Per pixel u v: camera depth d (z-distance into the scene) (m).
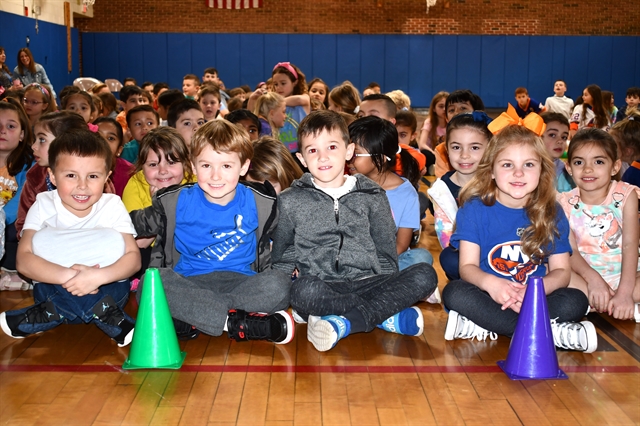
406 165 4.27
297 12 17.77
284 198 3.05
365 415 2.24
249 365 2.65
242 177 3.61
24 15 13.63
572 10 17.86
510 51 18.06
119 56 17.59
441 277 4.02
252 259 3.10
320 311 2.82
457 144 3.55
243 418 2.21
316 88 8.44
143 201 3.60
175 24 17.66
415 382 2.51
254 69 17.91
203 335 3.00
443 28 17.97
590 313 3.35
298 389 2.43
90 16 17.27
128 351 2.79
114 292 2.99
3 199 3.90
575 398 2.38
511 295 2.73
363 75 18.08
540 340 2.55
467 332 2.92
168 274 2.87
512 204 2.97
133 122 5.69
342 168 3.01
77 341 2.91
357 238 3.01
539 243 2.88
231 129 2.91
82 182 2.88
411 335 3.00
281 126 5.98
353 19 17.88
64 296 2.88
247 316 2.79
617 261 3.33
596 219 3.33
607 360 2.74
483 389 2.45
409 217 3.55
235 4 17.52
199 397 2.36
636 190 3.32
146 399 2.34
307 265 3.01
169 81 17.81
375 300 2.85
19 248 2.92
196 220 3.00
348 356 2.76
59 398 2.34
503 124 3.09
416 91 18.22
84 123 3.74
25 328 2.86
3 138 3.82
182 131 4.91
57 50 15.55
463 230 2.97
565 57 18.05
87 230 2.95
